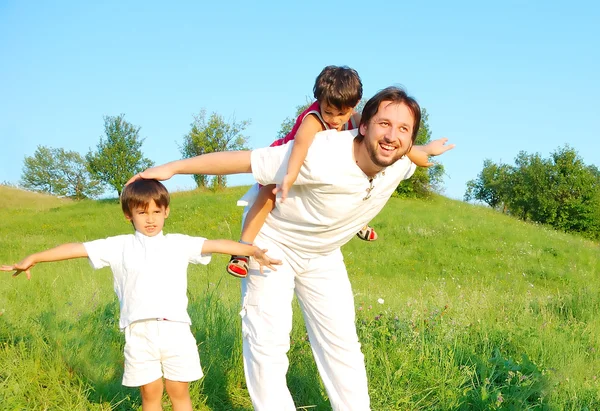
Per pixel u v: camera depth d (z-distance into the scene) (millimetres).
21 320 5078
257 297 3242
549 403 4148
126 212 3227
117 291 3248
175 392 3293
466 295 9641
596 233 42094
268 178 2986
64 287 7387
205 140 40469
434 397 4273
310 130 2984
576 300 8648
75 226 28047
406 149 2867
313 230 3131
